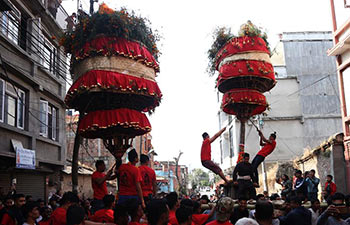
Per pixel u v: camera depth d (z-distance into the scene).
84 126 9.24
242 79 10.12
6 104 14.73
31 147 16.28
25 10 16.39
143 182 8.11
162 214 4.14
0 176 14.27
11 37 15.68
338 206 7.28
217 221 5.02
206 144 9.86
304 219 6.25
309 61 32.34
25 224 6.43
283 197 12.04
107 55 8.93
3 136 14.30
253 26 10.30
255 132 31.20
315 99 31.67
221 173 9.62
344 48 18.20
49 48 19.14
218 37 10.92
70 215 4.73
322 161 19.33
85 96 9.60
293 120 31.33
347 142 17.64
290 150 30.70
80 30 9.27
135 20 9.43
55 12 19.86
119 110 9.21
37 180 17.33
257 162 9.90
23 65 16.12
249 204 8.05
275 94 31.66
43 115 17.69
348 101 18.16
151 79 9.53
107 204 6.26
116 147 9.69
